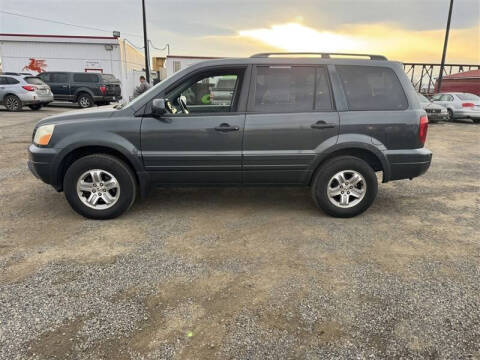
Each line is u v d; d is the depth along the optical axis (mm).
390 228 4078
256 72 4047
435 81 26359
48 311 2533
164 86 4020
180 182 4180
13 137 9406
